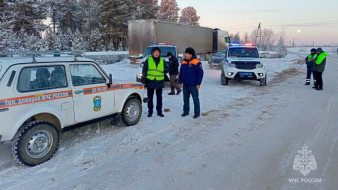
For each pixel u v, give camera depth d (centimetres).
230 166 399
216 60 2014
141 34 1981
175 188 338
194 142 498
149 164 407
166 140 509
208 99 897
